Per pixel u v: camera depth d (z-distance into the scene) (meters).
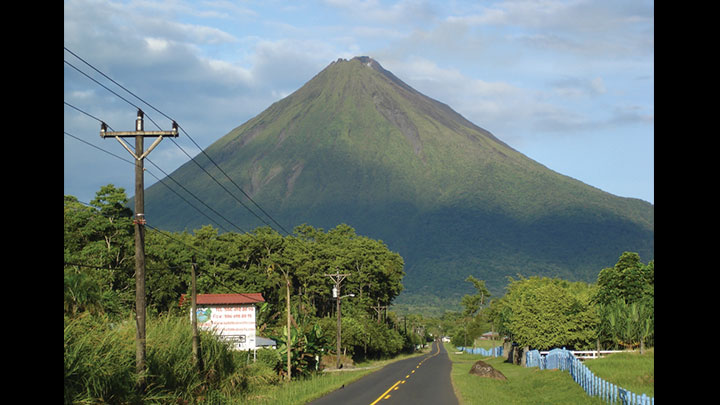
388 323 146.75
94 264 60.88
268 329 67.25
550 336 60.06
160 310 70.38
